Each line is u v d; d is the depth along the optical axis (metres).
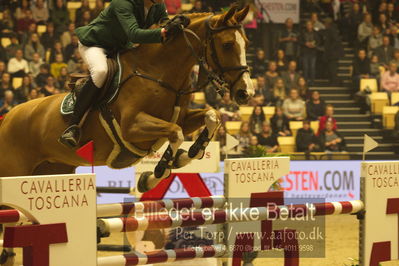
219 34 6.96
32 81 19.09
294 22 24.92
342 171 17.55
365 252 8.15
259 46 23.86
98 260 6.52
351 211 8.08
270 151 18.48
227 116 19.28
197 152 7.20
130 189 10.49
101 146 7.54
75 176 6.08
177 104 7.27
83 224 6.13
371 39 23.98
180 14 7.11
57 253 5.94
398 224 8.48
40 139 7.83
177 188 16.16
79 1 24.03
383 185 8.33
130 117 7.04
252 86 6.89
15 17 21.77
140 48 7.33
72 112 7.45
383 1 25.69
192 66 7.27
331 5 26.12
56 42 20.88
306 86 21.64
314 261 10.66
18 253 11.80
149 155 7.58
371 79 22.92
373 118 22.05
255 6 23.44
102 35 7.40
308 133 19.05
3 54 20.14
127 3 7.13
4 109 18.11
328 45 23.50
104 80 7.24
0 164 8.11
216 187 16.70
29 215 5.79
